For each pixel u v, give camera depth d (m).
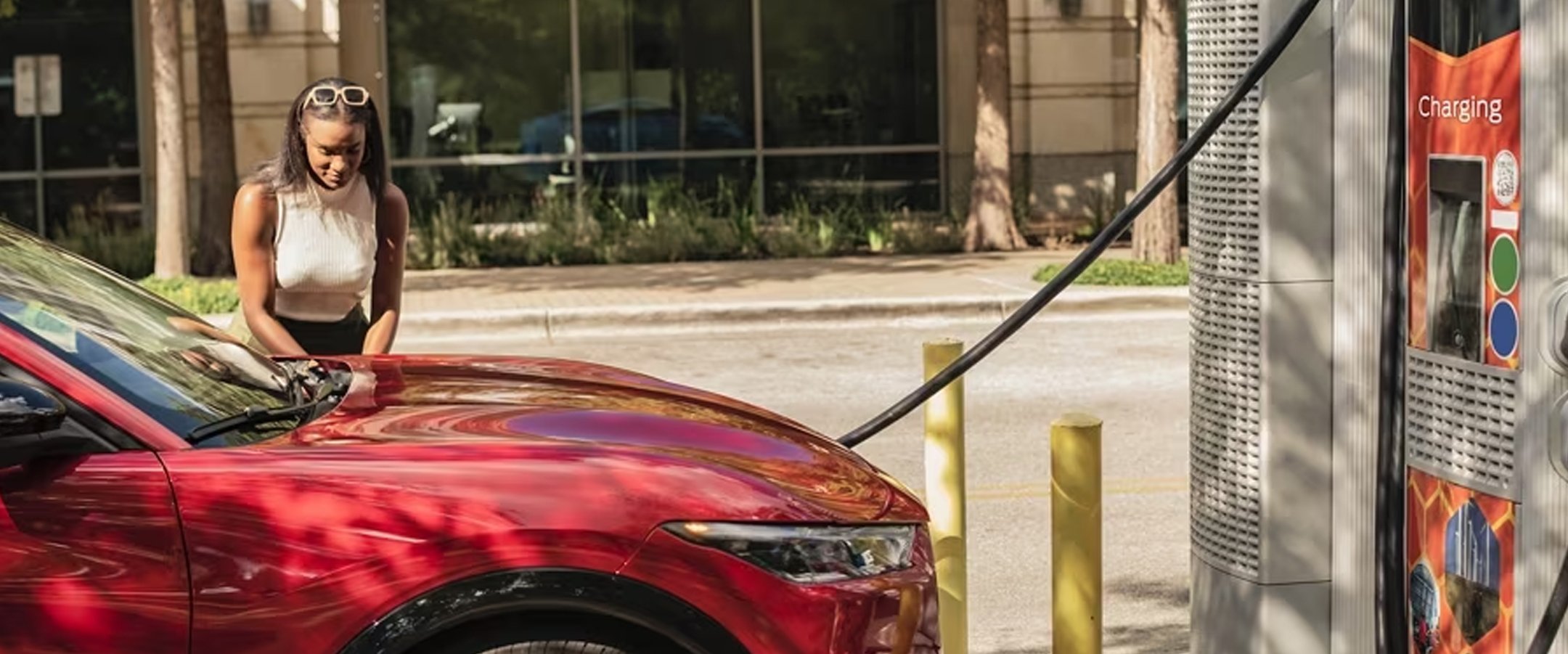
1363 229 4.54
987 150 19.80
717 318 15.12
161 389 4.02
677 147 22.38
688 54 22.30
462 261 19.31
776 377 12.38
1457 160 4.06
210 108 18.23
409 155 21.81
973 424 10.40
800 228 20.00
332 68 20.34
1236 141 4.66
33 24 20.91
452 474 3.70
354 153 5.68
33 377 3.71
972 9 22.16
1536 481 3.86
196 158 20.55
